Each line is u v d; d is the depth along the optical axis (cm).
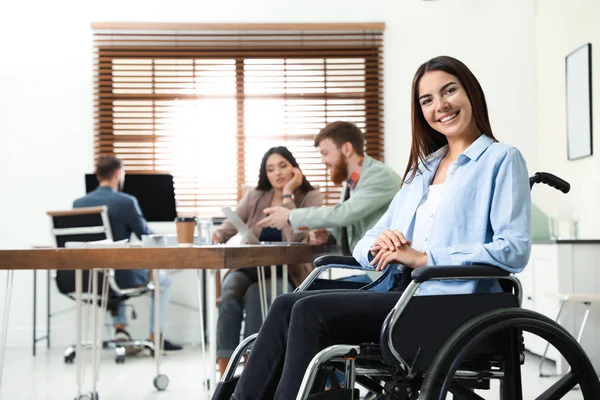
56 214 474
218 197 612
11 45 600
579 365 186
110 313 572
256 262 279
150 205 538
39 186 598
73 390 389
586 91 494
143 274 498
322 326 175
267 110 614
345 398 167
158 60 611
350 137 352
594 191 489
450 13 605
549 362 464
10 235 595
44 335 595
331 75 608
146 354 538
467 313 175
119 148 603
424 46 605
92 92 604
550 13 566
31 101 600
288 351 176
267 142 614
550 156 570
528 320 176
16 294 595
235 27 602
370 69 604
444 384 163
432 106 202
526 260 181
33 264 267
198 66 611
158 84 614
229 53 609
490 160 193
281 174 403
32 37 602
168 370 459
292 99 612
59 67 602
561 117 546
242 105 614
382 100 605
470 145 200
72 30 604
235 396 187
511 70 601
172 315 605
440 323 173
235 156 614
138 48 605
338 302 177
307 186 413
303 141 614
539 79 594
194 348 573
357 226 350
